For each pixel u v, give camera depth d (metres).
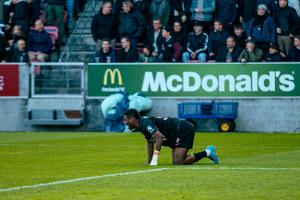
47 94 64.00
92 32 65.44
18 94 64.19
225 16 64.00
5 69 64.12
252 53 61.91
